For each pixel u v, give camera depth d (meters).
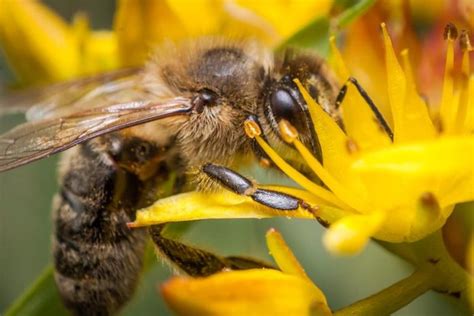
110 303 0.07
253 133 0.06
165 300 0.06
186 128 0.07
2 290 0.08
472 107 0.06
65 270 0.07
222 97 0.07
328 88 0.06
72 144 0.07
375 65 0.07
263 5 0.07
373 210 0.06
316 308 0.06
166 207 0.06
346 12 0.07
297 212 0.06
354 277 0.08
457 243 0.06
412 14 0.07
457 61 0.06
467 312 0.06
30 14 0.08
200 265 0.06
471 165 0.06
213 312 0.06
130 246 0.07
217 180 0.06
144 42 0.07
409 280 0.06
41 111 0.07
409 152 0.06
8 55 0.08
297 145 0.06
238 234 0.08
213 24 0.07
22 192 0.09
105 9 0.09
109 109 0.07
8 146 0.07
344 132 0.06
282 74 0.06
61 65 0.08
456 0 0.07
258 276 0.06
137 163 0.07
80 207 0.07
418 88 0.07
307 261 0.08
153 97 0.07
